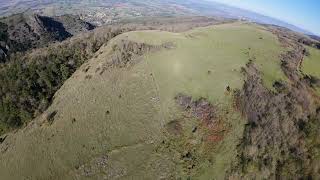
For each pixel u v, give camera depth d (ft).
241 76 203.31
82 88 246.06
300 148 173.47
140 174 175.52
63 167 194.49
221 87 196.95
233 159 168.14
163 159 178.09
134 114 206.08
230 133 178.70
